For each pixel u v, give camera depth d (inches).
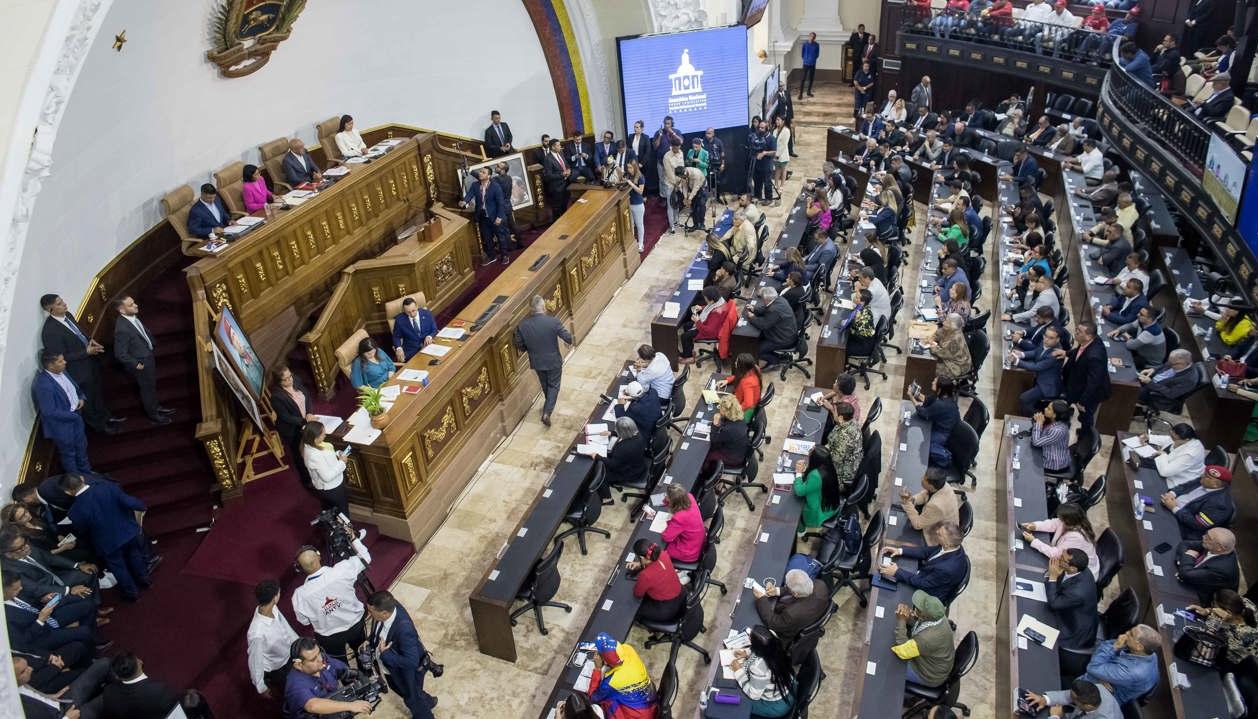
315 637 295.1
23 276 330.3
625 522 385.1
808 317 507.5
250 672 287.6
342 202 504.7
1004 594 314.8
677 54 711.1
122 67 388.2
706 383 486.6
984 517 381.1
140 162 413.7
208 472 378.9
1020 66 824.3
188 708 255.4
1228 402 390.3
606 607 304.2
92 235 381.7
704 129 741.3
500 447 438.9
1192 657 263.3
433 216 538.0
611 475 378.6
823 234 554.3
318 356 439.5
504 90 693.9
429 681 315.0
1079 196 620.7
